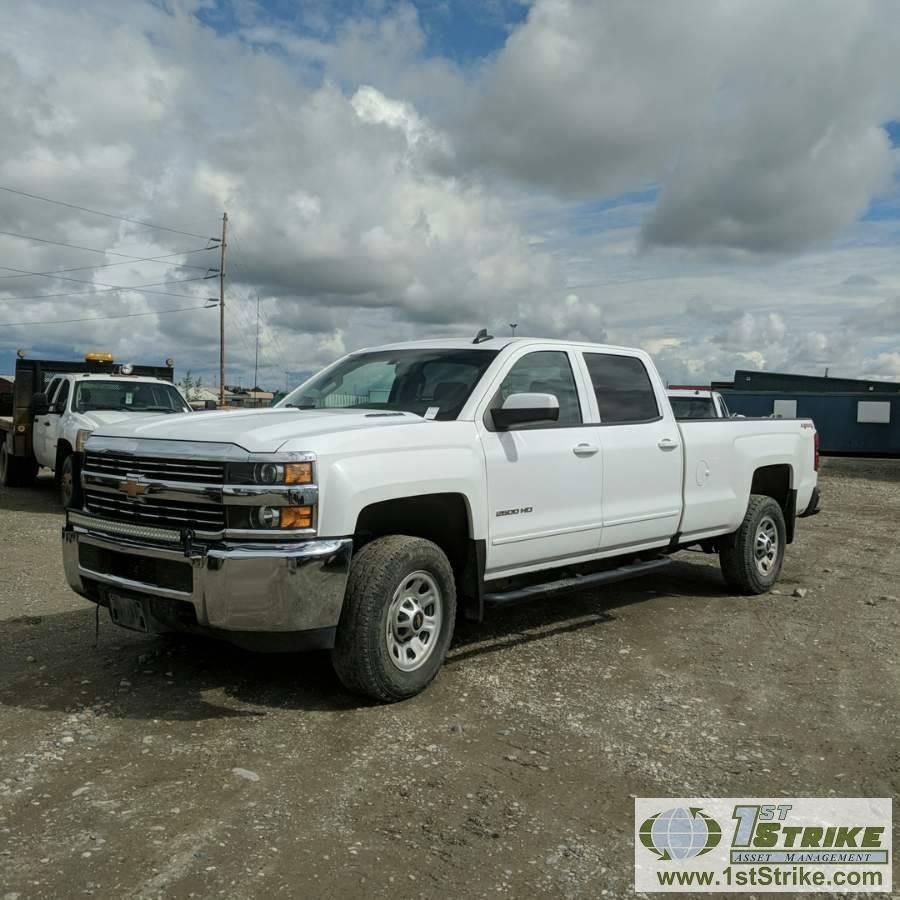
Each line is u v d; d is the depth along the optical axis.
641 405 6.46
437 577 4.74
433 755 3.96
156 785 3.59
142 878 2.89
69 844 3.10
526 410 5.02
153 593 4.41
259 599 4.12
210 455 4.26
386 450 4.54
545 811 3.47
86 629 5.90
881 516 14.07
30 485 15.52
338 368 6.20
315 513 4.20
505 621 6.45
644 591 7.68
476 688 4.89
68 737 4.05
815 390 40.56
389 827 3.29
